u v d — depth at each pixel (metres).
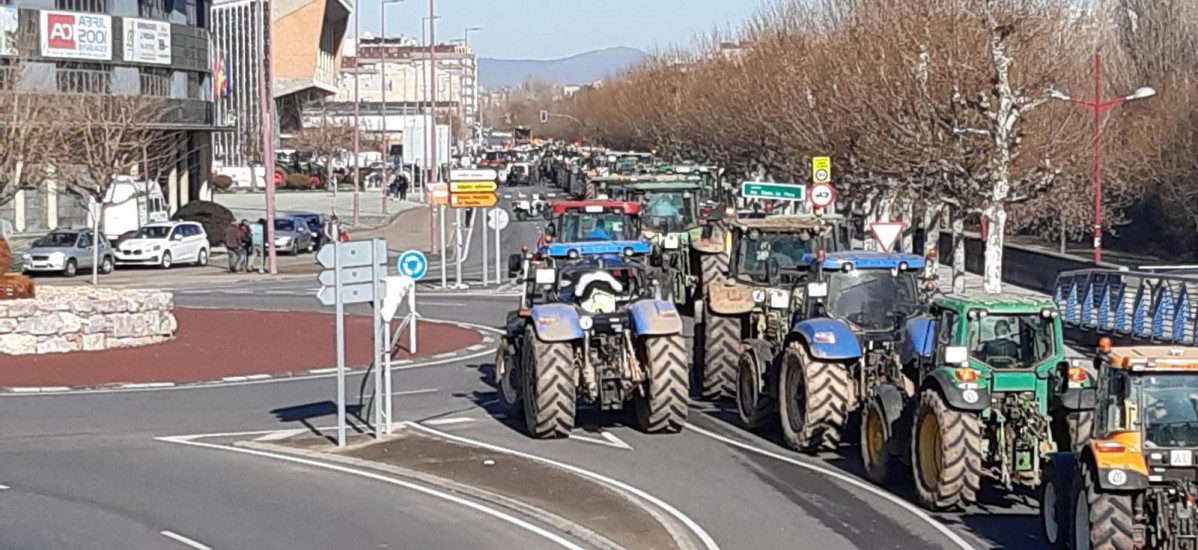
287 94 114.00
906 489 16.03
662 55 102.19
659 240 33.22
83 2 59.44
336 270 18.83
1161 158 47.72
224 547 13.71
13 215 60.75
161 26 63.47
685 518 14.81
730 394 22.06
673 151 81.06
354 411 22.06
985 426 14.69
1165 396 11.84
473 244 61.84
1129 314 28.23
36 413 21.89
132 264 51.94
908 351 16.38
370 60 168.00
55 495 16.16
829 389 17.33
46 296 29.02
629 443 18.98
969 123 30.86
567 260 20.91
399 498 16.02
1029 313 14.76
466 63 162.38
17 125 44.91
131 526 14.59
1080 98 36.12
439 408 22.28
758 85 52.12
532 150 146.75
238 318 34.66
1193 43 54.16
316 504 15.71
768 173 55.28
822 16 48.03
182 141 65.69
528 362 19.42
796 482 16.47
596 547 13.76
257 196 95.88
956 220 33.44
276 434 20.14
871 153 35.19
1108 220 48.59
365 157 119.62
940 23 32.47
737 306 21.83
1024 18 32.22
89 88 57.50
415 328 30.22
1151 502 11.78
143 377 25.45
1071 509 12.48
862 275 18.39
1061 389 14.44
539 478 16.75
